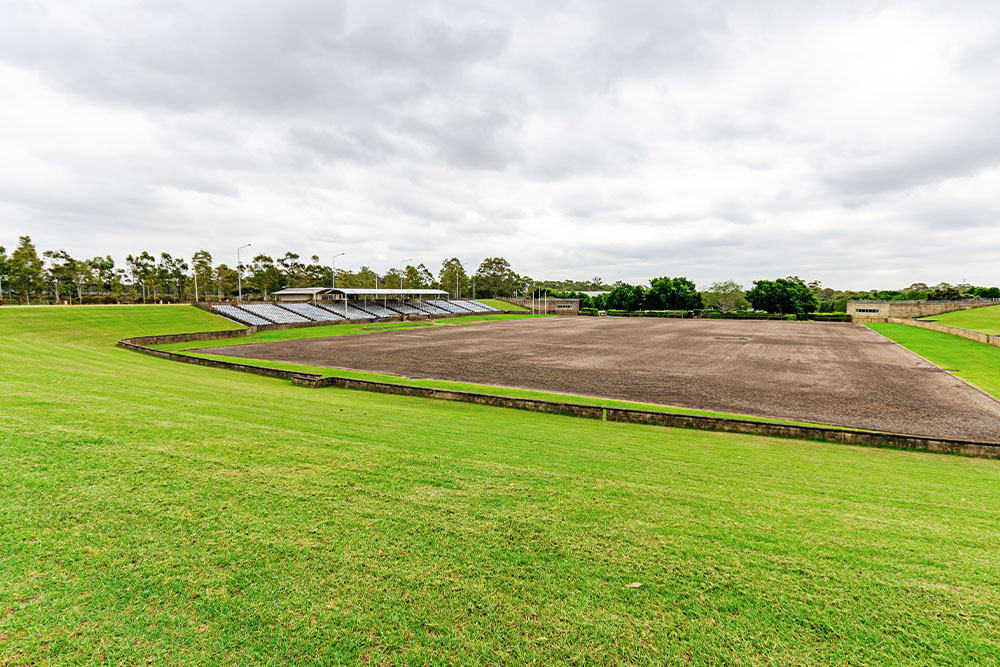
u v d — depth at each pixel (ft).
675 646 10.73
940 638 11.04
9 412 25.39
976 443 36.35
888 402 58.03
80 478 17.67
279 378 67.21
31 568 12.32
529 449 28.63
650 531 16.33
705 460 29.27
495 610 11.75
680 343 126.11
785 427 41.09
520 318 253.44
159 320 140.05
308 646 10.39
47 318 117.29
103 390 35.83
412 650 10.42
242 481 18.65
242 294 331.36
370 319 203.21
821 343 125.49
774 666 10.21
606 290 575.38
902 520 18.75
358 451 24.16
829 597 12.57
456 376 75.25
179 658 9.95
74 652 9.96
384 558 13.74
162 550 13.51
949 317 193.77
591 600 12.23
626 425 43.88
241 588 12.10
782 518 18.24
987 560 15.10
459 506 17.65
